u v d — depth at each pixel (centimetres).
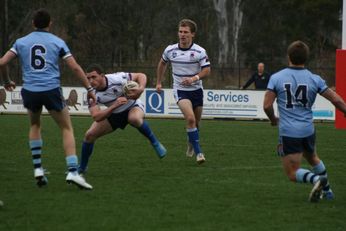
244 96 6538
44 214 2083
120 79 2791
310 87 2198
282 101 2211
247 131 5128
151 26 12888
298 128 2194
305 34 12950
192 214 2106
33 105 2445
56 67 2445
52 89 2423
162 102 6731
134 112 2830
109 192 2461
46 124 5625
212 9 13100
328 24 12938
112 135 4612
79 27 12744
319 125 5919
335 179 2825
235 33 12450
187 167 3139
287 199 2362
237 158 3488
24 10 12519
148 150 3794
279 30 13038
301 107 2209
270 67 9600
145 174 2912
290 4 12975
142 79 2822
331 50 12912
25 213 2097
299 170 2220
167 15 13188
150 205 2236
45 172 2927
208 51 12950
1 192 2442
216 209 2181
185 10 13162
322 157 3581
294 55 2217
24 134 4681
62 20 12781
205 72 3325
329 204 2277
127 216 2069
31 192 2445
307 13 12912
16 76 8762
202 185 2633
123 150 3784
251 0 13362
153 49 12788
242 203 2286
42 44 2427
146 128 2858
